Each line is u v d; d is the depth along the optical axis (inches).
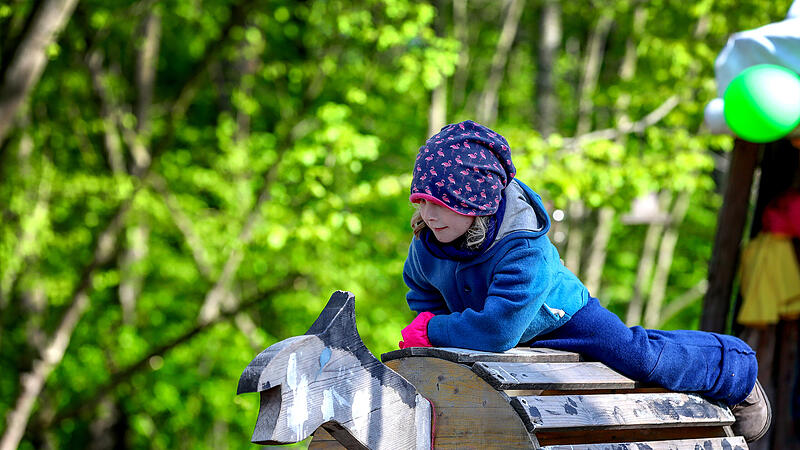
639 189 506.0
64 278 714.2
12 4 438.0
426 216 156.8
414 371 156.3
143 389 788.6
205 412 858.1
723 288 313.6
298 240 591.2
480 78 818.2
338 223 487.5
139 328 783.7
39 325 734.5
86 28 614.9
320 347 133.9
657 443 160.7
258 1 596.4
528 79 856.3
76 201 710.5
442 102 613.0
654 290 876.0
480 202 153.4
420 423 149.4
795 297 289.9
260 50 689.0
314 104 709.9
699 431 178.9
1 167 616.4
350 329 139.7
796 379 291.6
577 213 743.7
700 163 514.0
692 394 171.0
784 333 295.3
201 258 672.4
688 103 558.9
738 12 563.2
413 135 749.9
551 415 145.1
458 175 153.3
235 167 660.1
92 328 778.2
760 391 181.8
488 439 146.3
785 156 309.4
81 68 644.1
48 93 658.8
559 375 154.1
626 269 978.7
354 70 642.8
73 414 675.4
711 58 561.0
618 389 169.9
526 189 165.9
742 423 181.6
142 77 709.3
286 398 127.8
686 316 998.4
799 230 290.5
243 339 701.3
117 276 666.8
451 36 685.3
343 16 545.6
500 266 157.8
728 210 312.7
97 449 844.0
